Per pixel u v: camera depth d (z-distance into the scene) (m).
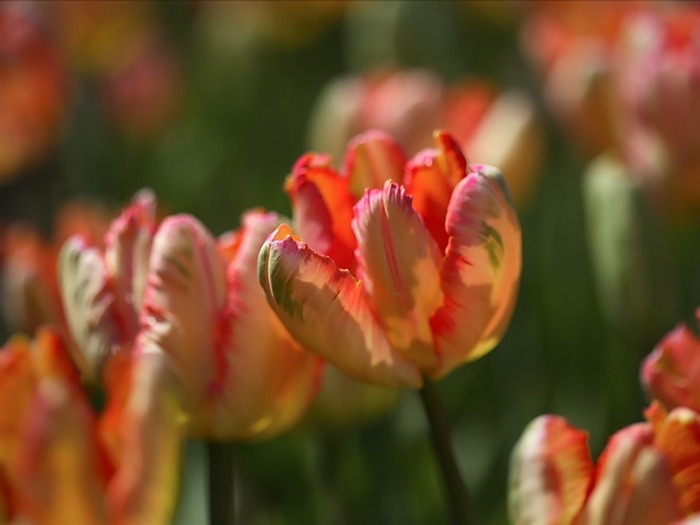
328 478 1.15
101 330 0.99
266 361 0.99
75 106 1.80
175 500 0.93
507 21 1.79
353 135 1.31
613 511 0.95
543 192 1.50
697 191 1.22
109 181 1.82
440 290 0.97
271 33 1.89
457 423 1.30
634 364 1.23
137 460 0.92
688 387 0.97
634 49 1.23
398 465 1.25
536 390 1.30
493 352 1.32
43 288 1.13
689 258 1.32
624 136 1.24
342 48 1.95
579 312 1.35
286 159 1.83
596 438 1.25
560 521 0.96
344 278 0.96
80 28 1.80
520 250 0.98
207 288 0.98
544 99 1.58
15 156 1.63
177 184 1.72
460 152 0.98
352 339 0.97
